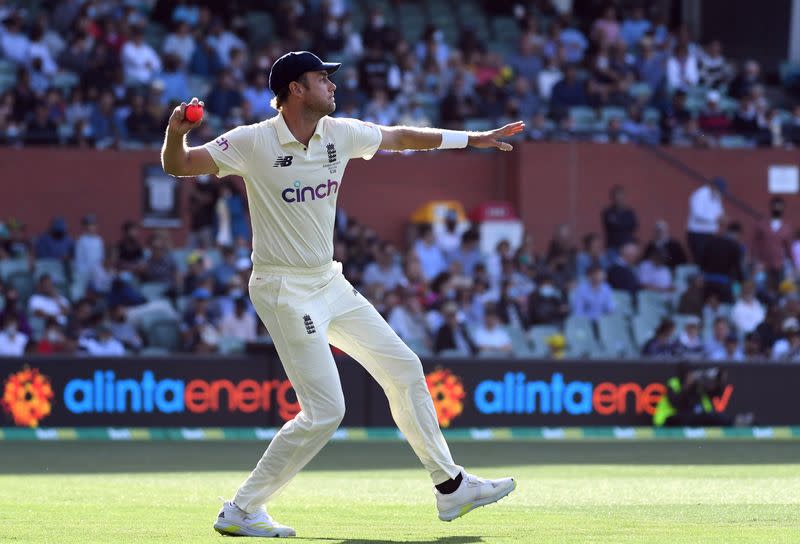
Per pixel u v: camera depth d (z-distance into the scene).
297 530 24.22
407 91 80.31
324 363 23.47
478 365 55.94
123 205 73.56
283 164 23.05
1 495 31.77
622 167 79.12
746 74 87.69
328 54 81.12
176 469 41.75
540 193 77.75
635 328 68.56
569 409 56.78
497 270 71.50
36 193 72.50
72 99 74.50
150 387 54.34
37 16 79.19
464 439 55.41
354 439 55.00
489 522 25.34
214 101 75.12
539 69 84.31
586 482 35.88
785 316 67.81
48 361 53.81
